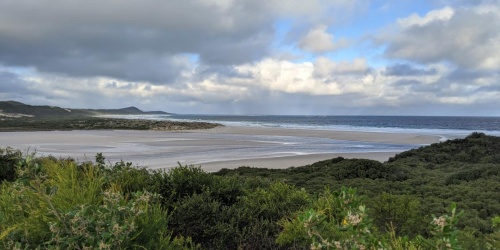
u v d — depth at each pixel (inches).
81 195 135.3
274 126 3619.6
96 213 101.1
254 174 639.1
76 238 90.9
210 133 2495.1
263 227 174.4
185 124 3540.8
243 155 1179.3
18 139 1959.9
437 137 2092.8
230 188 207.0
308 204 196.9
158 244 119.9
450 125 4220.0
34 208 122.7
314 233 100.4
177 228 165.8
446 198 376.5
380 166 607.2
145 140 1825.8
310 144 1635.1
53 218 107.0
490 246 172.2
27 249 96.3
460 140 908.0
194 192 186.1
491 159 752.3
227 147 1455.5
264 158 1102.4
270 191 219.8
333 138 2009.1
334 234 127.1
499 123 4950.8
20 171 118.6
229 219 176.2
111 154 1186.0
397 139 1952.5
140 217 115.0
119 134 2417.6
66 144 1588.3
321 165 712.4
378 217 213.5
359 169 597.9
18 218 120.4
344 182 503.5
